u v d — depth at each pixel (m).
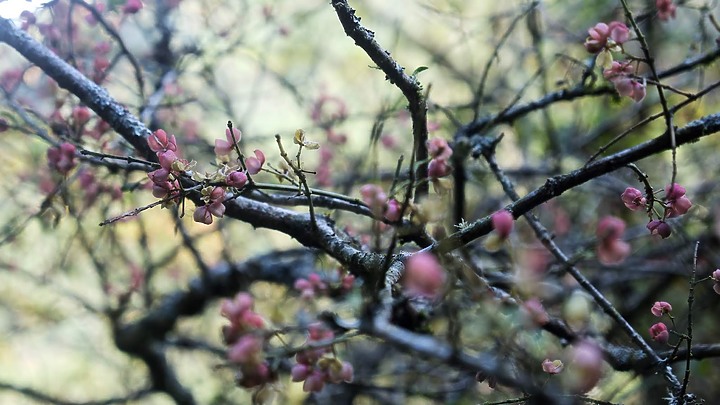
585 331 2.21
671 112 1.96
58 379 4.97
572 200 4.22
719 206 3.77
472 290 1.61
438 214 1.68
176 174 1.77
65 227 3.92
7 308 4.33
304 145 1.80
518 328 1.59
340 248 1.96
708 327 3.84
